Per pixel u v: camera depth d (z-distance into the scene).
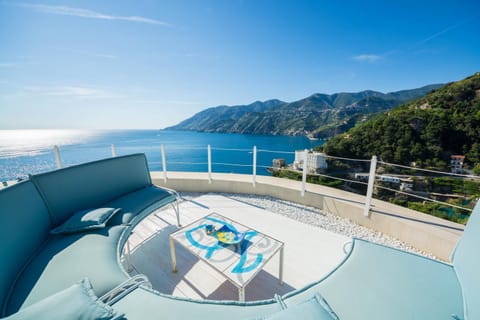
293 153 3.40
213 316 0.86
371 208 2.51
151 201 2.14
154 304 0.91
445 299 0.94
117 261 1.24
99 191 2.05
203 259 1.32
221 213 2.85
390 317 0.86
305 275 1.67
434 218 2.24
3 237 1.08
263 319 0.76
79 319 0.71
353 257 1.26
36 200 1.48
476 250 1.00
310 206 3.08
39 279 1.04
